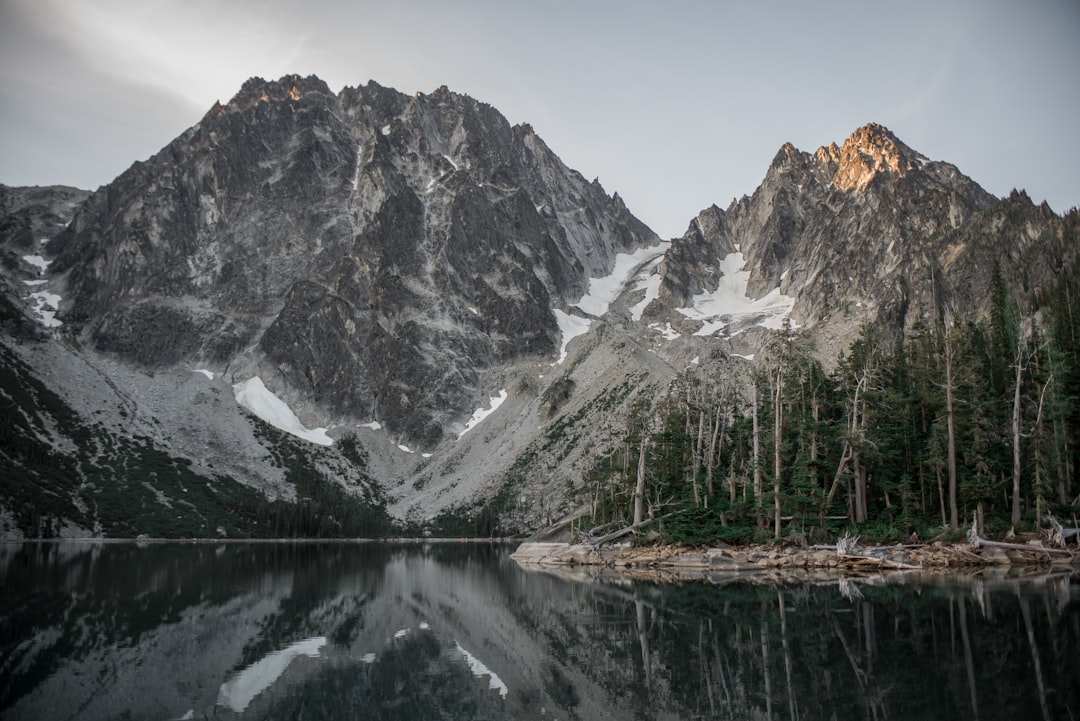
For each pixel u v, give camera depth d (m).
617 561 77.50
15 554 91.88
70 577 61.69
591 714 21.53
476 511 179.25
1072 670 23.86
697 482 81.31
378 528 176.62
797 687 23.20
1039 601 37.25
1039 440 64.19
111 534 148.38
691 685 24.25
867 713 20.16
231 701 23.08
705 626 34.75
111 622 37.47
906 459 73.75
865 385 72.94
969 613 34.31
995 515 66.69
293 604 46.53
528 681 25.70
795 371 82.44
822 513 68.12
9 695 22.97
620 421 184.00
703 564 68.69
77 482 162.75
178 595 50.12
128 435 193.75
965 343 77.81
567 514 150.38
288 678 26.19
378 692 24.33
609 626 36.50
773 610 38.59
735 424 90.06
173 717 21.28
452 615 41.75
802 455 73.25
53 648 30.17
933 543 61.34
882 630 31.31
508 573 74.31
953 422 66.12
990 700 20.88
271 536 168.50
